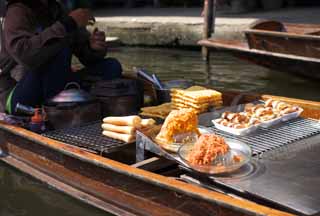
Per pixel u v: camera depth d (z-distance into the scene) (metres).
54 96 4.05
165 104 4.09
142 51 9.05
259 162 3.34
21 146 3.87
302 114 4.01
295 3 11.43
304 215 2.93
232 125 3.66
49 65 4.12
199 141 3.28
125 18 10.12
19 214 3.59
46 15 4.16
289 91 5.94
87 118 3.95
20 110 4.04
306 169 3.26
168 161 3.48
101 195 3.47
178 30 9.07
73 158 3.54
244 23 8.34
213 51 7.62
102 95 4.07
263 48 6.23
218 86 6.18
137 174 3.23
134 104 4.09
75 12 4.00
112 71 4.46
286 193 3.06
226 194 3.15
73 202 3.57
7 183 3.83
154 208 3.25
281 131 3.69
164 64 7.66
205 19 7.89
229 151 3.26
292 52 5.95
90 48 4.47
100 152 3.54
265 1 10.81
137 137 3.50
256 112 3.81
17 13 3.99
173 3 12.58
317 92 5.88
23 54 3.90
